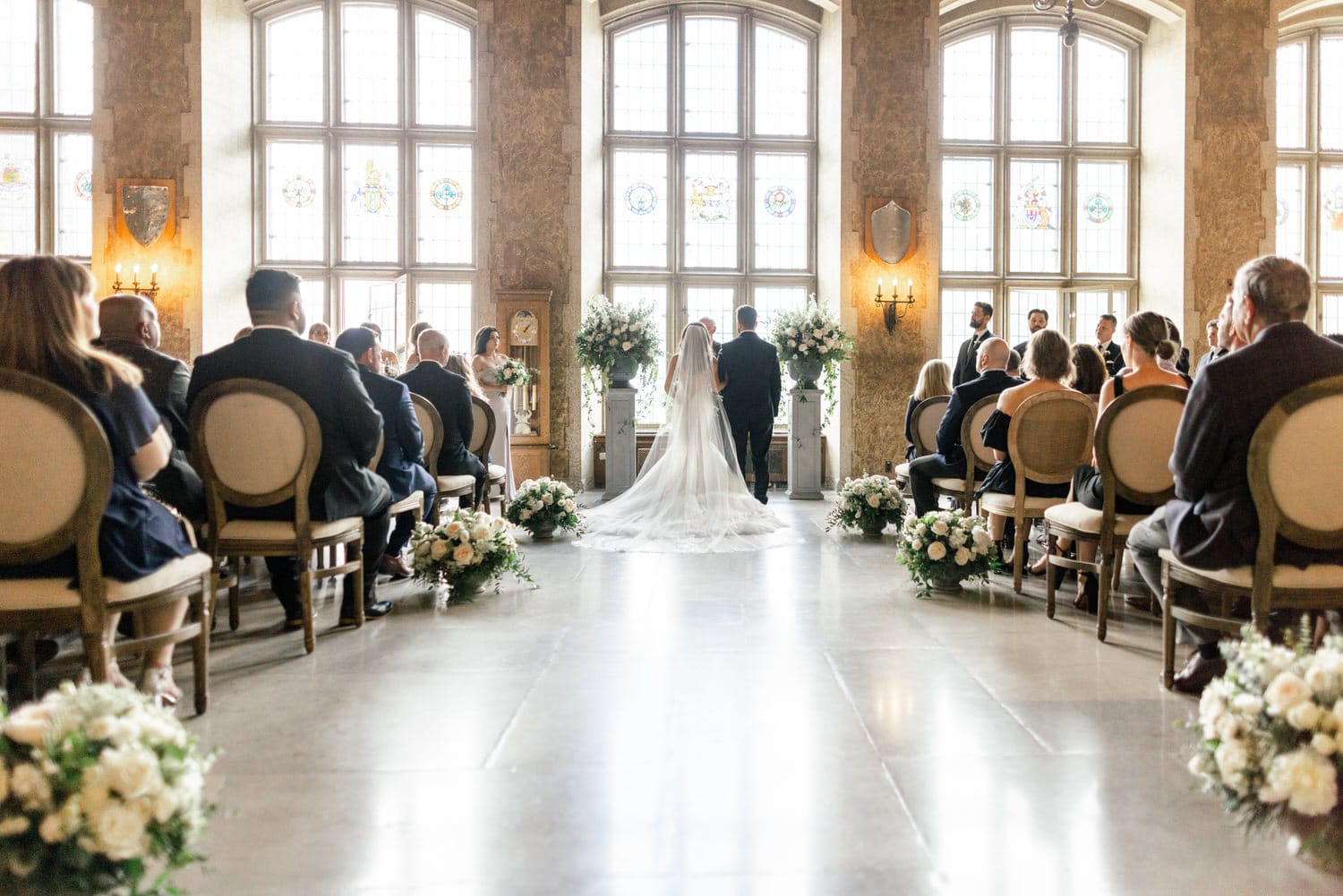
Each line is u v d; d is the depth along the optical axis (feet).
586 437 33.19
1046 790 6.87
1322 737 5.28
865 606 13.32
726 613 12.85
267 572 16.42
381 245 33.96
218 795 6.83
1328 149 35.68
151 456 8.38
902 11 32.12
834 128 32.76
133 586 7.79
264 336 11.10
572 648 11.00
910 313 32.40
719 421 22.00
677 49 34.45
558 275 31.76
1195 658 9.38
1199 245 32.81
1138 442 11.08
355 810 6.57
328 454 11.12
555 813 6.52
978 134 35.09
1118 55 35.32
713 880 5.57
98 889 4.81
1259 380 8.19
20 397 7.13
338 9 33.30
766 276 34.94
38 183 32.32
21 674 8.21
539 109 31.55
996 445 14.75
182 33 30.27
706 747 7.77
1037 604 13.47
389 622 12.39
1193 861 5.81
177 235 30.48
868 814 6.48
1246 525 8.27
